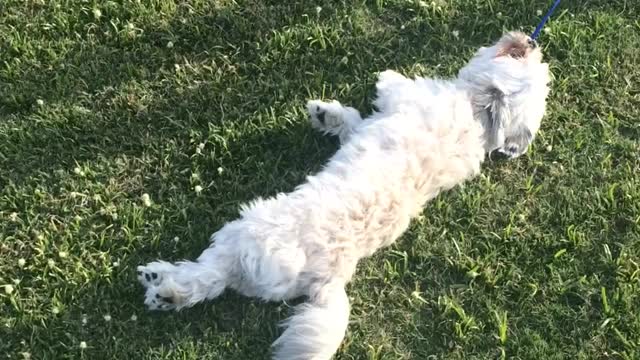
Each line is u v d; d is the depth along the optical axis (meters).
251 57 1.83
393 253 1.74
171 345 1.62
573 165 1.85
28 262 1.64
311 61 1.85
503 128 1.71
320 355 1.54
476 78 1.72
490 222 1.79
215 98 1.79
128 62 1.79
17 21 1.79
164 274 1.60
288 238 1.54
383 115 1.71
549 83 1.90
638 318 1.73
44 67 1.77
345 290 1.70
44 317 1.60
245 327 1.65
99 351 1.60
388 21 1.91
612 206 1.81
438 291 1.73
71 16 1.80
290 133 1.78
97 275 1.64
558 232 1.79
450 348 1.70
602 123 1.88
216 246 1.59
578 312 1.74
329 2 1.90
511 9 1.95
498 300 1.73
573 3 1.97
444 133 1.66
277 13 1.87
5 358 1.57
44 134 1.72
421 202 1.65
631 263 1.77
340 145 1.78
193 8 1.85
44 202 1.68
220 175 1.73
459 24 1.93
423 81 1.75
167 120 1.76
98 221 1.68
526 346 1.71
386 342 1.69
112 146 1.73
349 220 1.56
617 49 1.95
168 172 1.73
